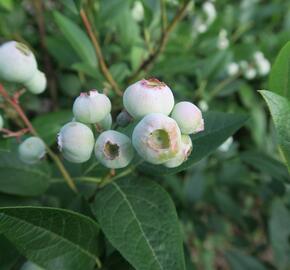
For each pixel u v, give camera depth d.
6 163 0.13
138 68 0.20
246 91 0.25
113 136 0.10
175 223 0.10
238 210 0.22
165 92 0.09
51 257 0.10
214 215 0.23
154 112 0.09
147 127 0.09
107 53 0.22
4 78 0.12
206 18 0.25
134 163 0.11
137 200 0.11
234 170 0.22
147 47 0.20
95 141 0.10
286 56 0.10
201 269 0.24
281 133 0.09
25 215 0.09
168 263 0.10
